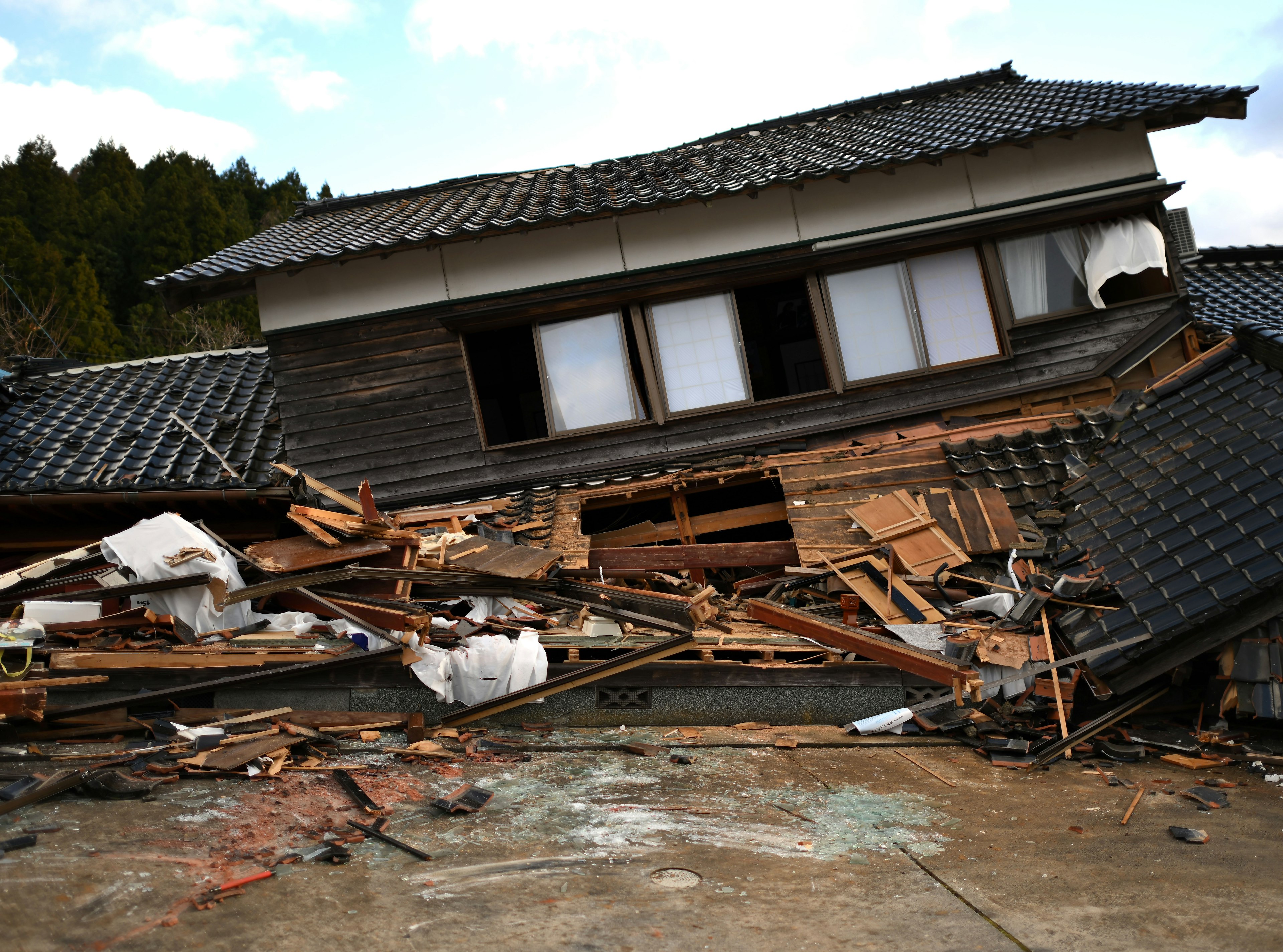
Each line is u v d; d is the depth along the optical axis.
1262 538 7.55
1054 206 11.06
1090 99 11.69
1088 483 9.59
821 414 11.34
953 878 4.59
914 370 11.27
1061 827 5.41
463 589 7.95
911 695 7.45
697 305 11.45
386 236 11.45
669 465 11.15
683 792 5.81
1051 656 7.51
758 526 12.96
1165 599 7.56
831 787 6.03
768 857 4.82
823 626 7.64
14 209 38.62
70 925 3.62
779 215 11.45
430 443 11.34
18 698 5.73
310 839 4.70
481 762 6.20
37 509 9.85
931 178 11.37
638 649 7.34
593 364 11.44
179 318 34.00
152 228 38.25
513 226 10.79
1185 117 10.77
